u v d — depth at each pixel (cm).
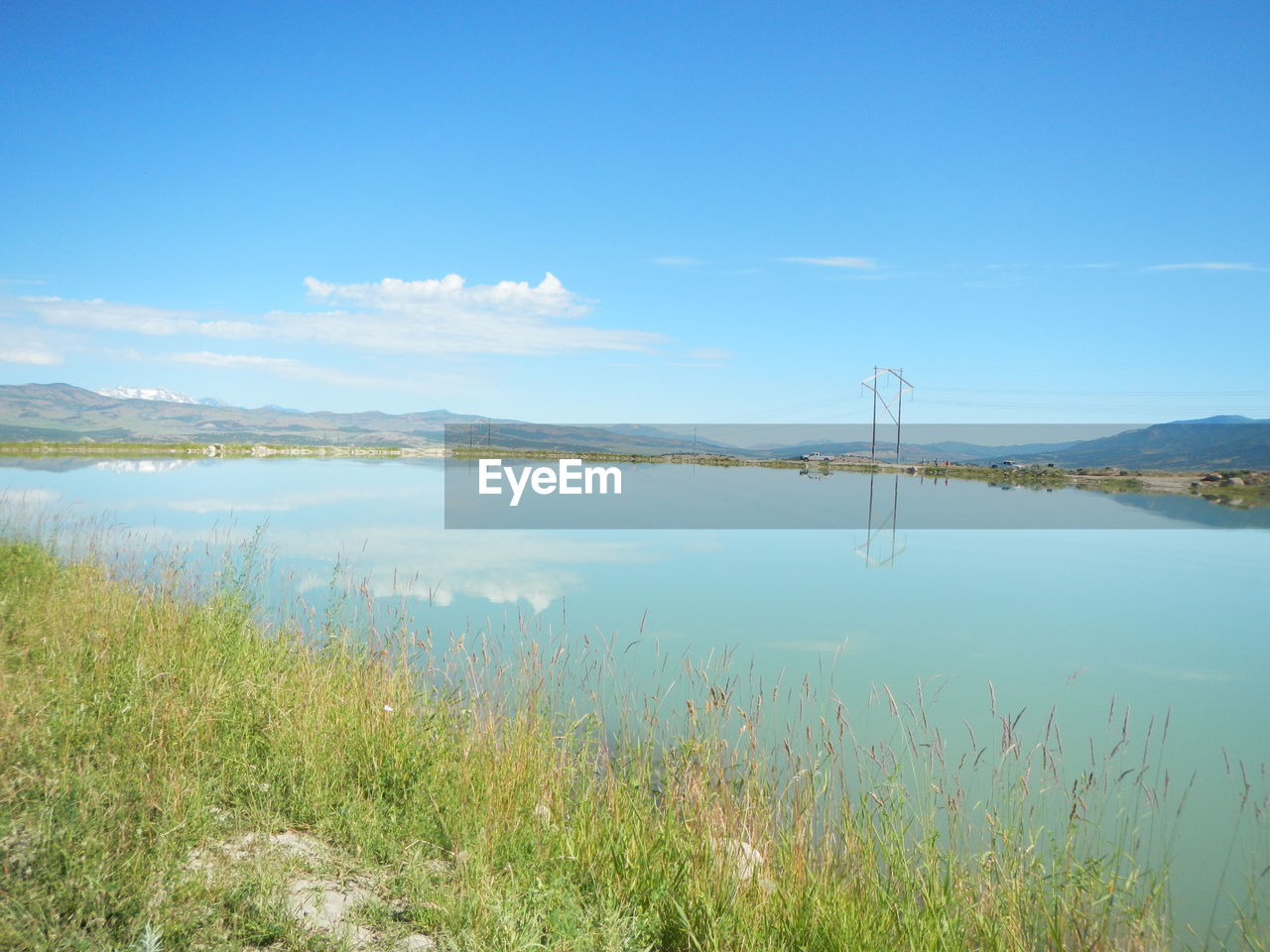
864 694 1180
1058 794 761
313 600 1441
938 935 482
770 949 468
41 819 448
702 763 691
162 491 4669
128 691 698
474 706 799
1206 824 761
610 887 526
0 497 3106
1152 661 1434
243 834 537
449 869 535
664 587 2039
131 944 378
